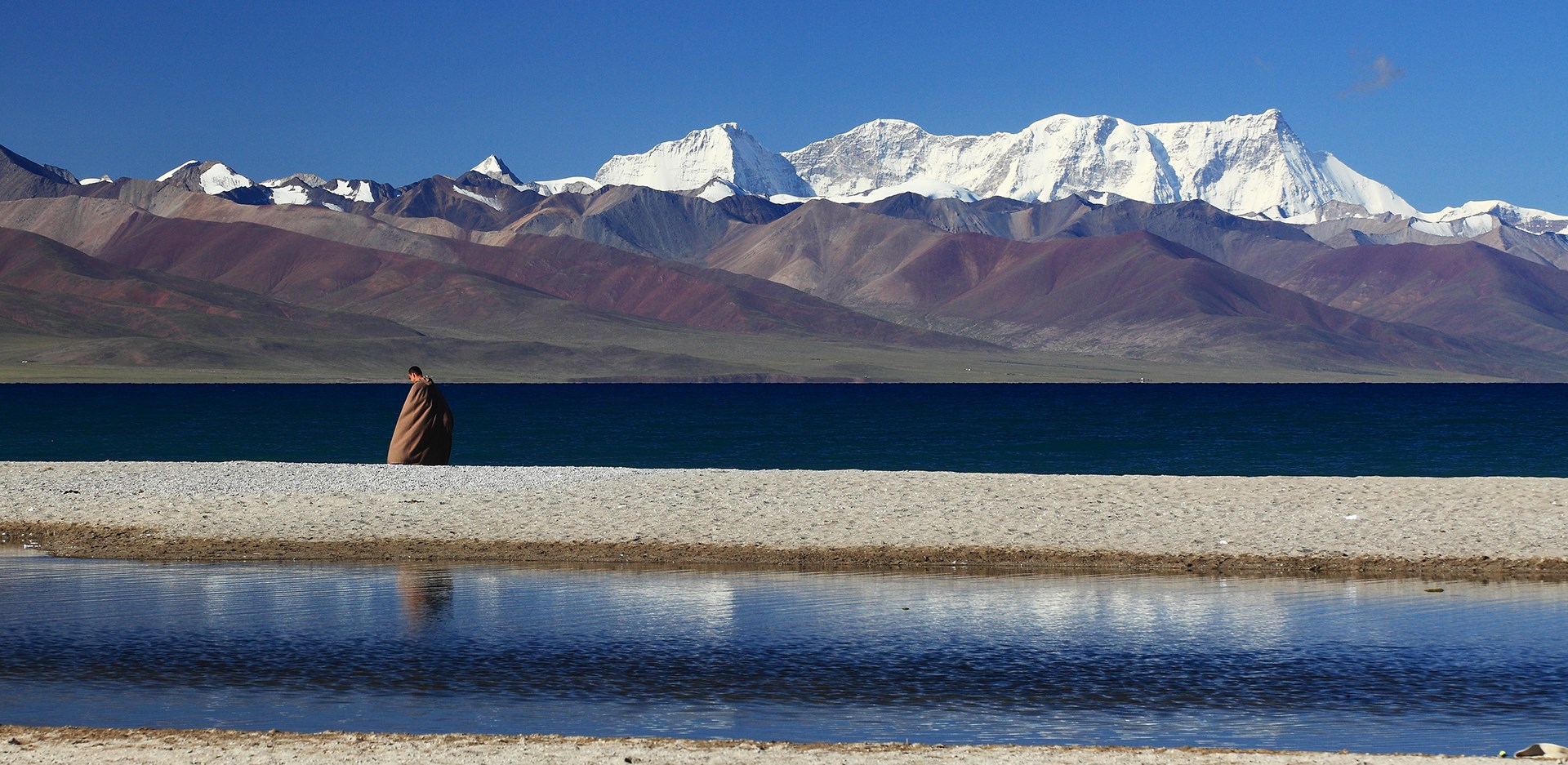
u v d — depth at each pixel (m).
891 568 37.50
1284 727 22.06
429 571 37.03
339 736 20.44
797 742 20.44
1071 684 24.78
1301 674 25.55
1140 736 21.61
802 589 34.41
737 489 49.56
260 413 174.12
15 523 43.59
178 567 37.56
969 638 28.50
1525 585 35.06
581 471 55.19
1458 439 125.31
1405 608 31.78
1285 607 31.94
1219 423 162.12
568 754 19.19
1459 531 41.28
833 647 27.66
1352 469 88.69
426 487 50.19
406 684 24.55
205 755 19.05
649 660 26.50
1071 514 44.50
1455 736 21.59
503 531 42.25
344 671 25.47
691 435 128.88
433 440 59.75
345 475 53.75
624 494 48.44
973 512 44.84
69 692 23.84
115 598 32.84
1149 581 35.62
